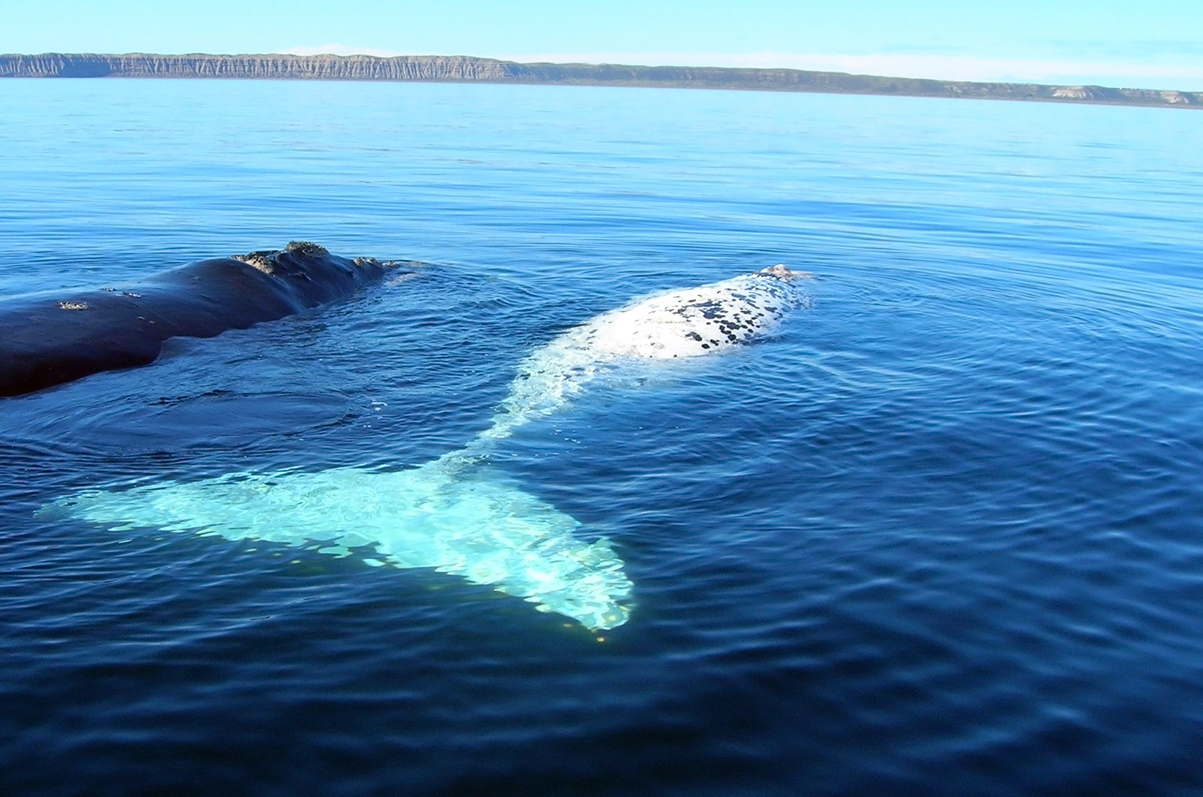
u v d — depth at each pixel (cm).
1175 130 9331
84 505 862
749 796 511
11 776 513
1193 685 622
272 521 839
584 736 553
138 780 513
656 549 795
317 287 1655
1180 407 1169
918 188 3716
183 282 1507
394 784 512
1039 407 1163
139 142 4722
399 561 769
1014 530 838
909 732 567
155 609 686
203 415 1094
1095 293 1892
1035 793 521
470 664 621
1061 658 647
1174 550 807
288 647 639
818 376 1286
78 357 1218
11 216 2416
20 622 664
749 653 641
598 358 1349
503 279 1889
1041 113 13388
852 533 827
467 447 1026
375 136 5772
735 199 3247
